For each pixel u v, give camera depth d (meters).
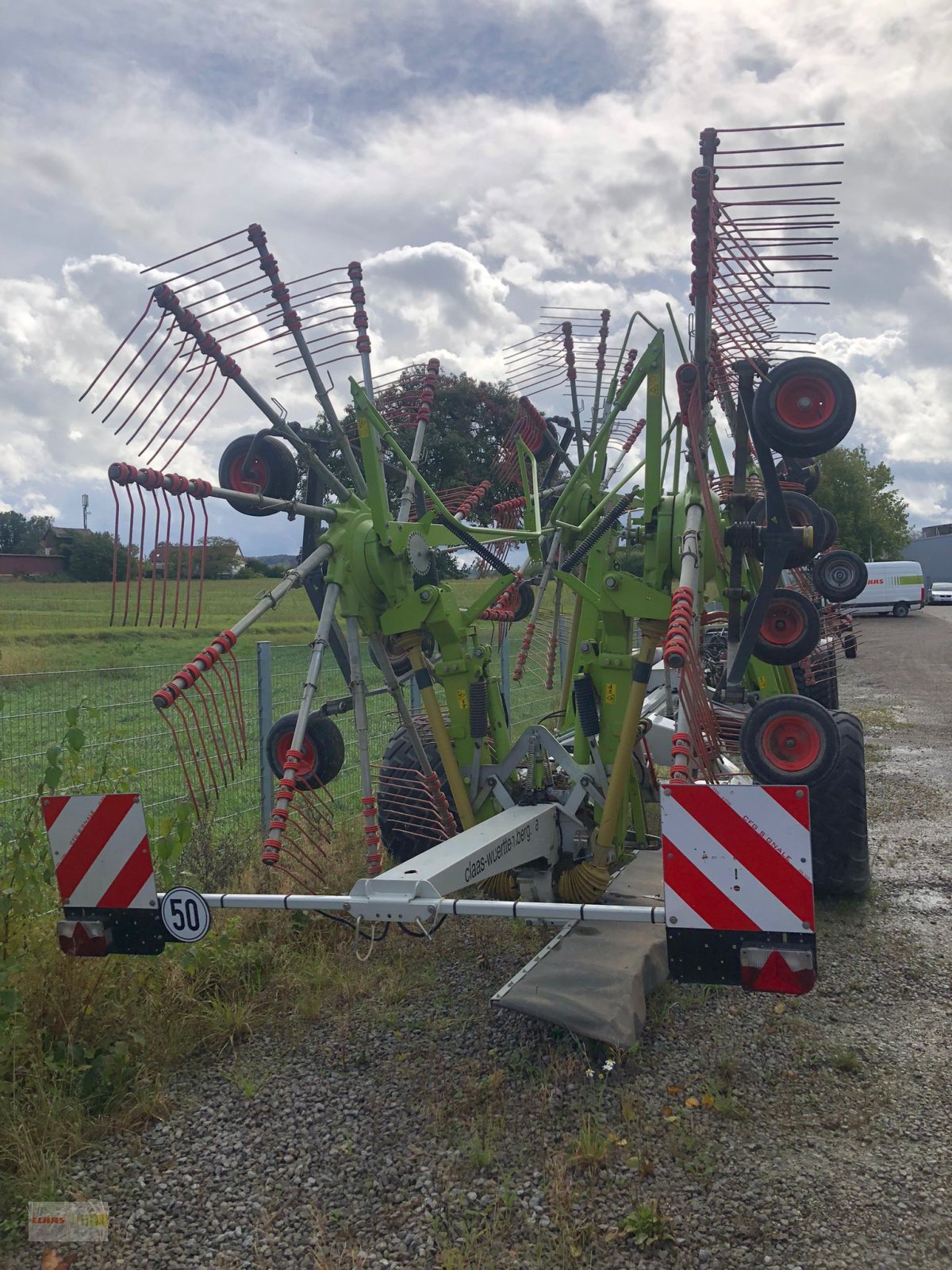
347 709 4.59
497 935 4.97
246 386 3.98
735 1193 2.89
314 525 4.42
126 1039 3.78
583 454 6.25
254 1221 2.88
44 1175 3.03
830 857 5.30
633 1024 3.57
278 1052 3.89
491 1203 2.89
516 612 5.72
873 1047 3.79
